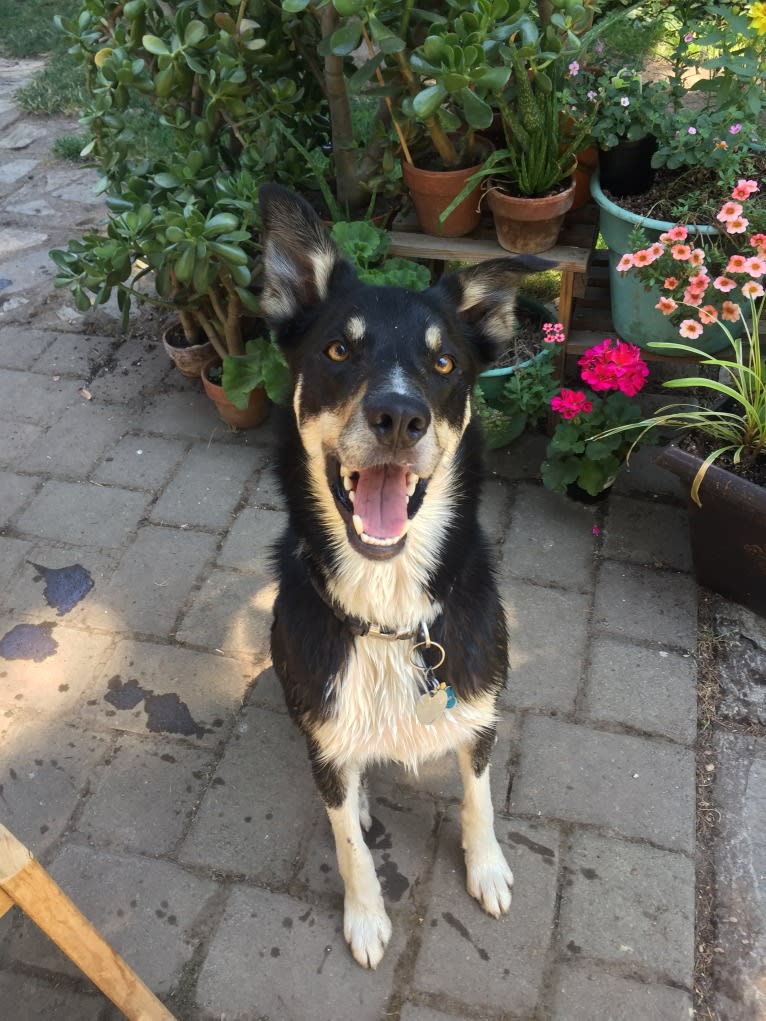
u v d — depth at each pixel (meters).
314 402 0.80
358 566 0.80
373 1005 0.86
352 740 0.84
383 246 1.35
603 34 1.45
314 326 0.84
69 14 3.00
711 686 1.13
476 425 0.88
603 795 1.02
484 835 0.93
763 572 1.13
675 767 1.04
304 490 0.83
